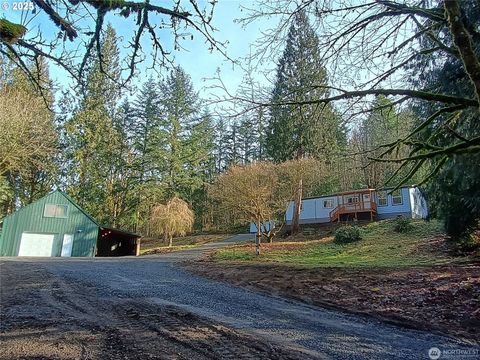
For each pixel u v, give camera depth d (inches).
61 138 1216.2
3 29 97.4
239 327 215.6
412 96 193.3
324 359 163.2
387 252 617.3
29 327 205.0
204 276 462.0
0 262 589.3
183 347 175.5
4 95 687.1
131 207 1337.4
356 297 300.5
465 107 188.5
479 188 394.3
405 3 205.3
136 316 236.7
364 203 1047.6
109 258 802.8
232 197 751.1
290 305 289.3
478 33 193.5
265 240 978.1
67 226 1007.6
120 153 1358.3
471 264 391.5
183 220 1116.5
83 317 231.1
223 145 1660.9
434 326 221.6
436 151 194.9
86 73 140.5
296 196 919.0
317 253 687.7
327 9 199.8
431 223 805.9
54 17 110.4
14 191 1167.0
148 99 1364.4
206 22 128.2
